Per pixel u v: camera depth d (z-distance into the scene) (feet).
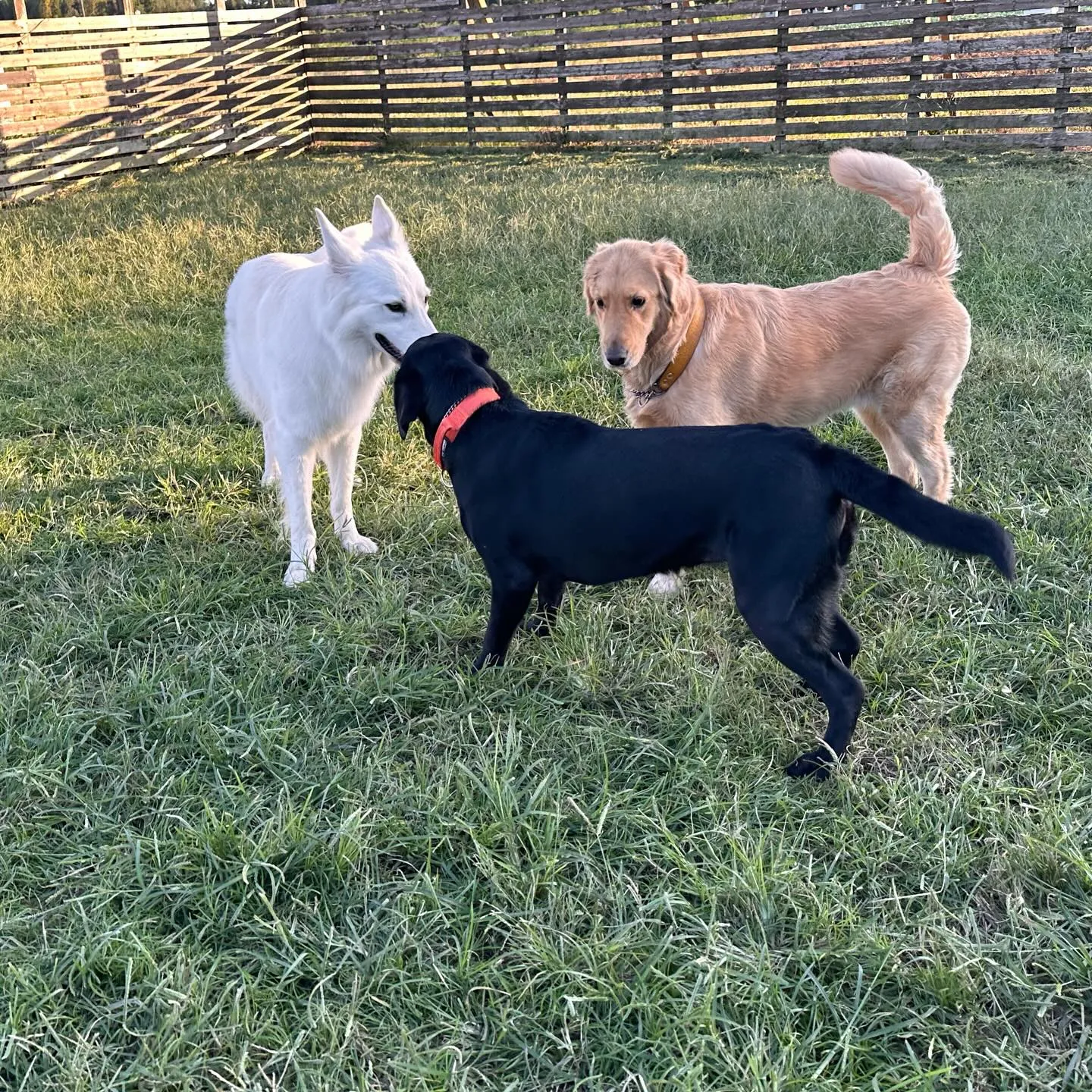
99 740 10.19
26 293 26.14
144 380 20.48
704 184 35.81
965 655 10.95
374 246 13.06
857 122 43.78
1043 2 38.58
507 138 51.78
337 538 14.51
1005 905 7.96
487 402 10.64
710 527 9.36
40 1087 6.64
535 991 7.32
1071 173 35.65
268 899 8.00
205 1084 6.72
